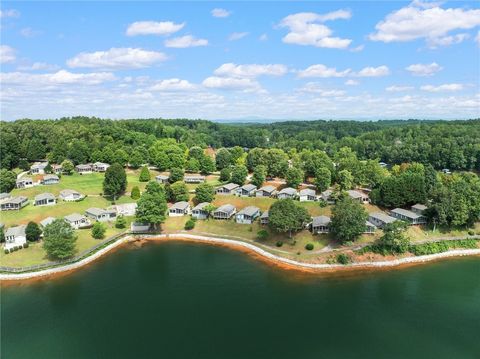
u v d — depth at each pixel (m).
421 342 63.28
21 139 189.75
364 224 99.12
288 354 59.59
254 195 142.12
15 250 97.75
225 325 67.88
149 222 120.62
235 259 99.75
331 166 154.62
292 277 88.56
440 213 104.88
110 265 96.19
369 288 82.88
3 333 66.00
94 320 69.81
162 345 61.94
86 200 134.75
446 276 88.81
